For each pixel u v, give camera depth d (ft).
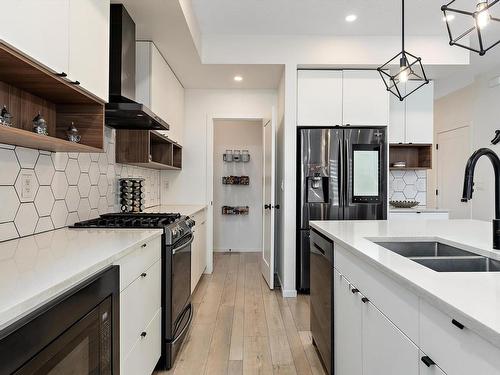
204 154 14.66
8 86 5.03
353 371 5.17
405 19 10.73
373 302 4.34
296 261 12.10
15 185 5.42
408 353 3.37
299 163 12.19
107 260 4.12
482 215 15.67
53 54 4.50
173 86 12.51
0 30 3.51
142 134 9.57
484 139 15.51
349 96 12.25
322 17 10.61
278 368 7.02
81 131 6.23
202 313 10.03
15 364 2.44
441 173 18.89
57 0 4.57
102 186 8.64
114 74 7.59
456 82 16.14
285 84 11.88
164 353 6.98
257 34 11.80
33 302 2.70
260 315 9.91
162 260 6.95
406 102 13.44
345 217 12.03
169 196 14.58
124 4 7.99
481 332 2.19
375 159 12.10
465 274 3.41
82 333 3.51
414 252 6.05
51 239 5.45
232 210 18.72
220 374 6.81
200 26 11.18
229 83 13.97
